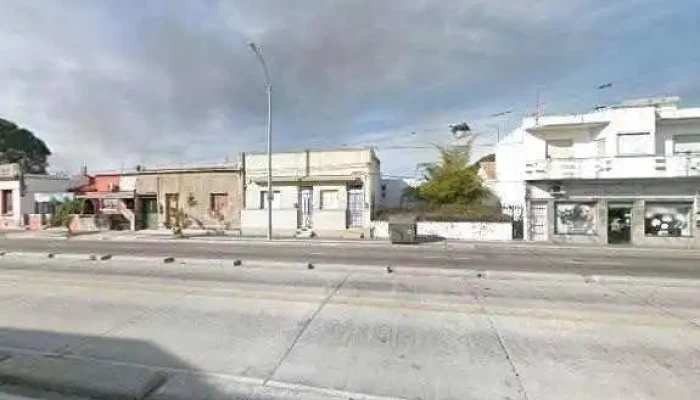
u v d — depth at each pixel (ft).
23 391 12.66
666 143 76.18
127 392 12.26
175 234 84.43
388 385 12.95
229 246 63.00
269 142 80.12
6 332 17.85
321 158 91.91
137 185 102.68
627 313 21.09
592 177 75.10
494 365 14.44
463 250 59.72
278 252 53.72
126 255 47.24
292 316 20.10
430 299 23.82
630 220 75.15
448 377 13.51
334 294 24.91
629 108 76.23
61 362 14.29
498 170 95.14
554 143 82.48
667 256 54.13
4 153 161.68
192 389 12.69
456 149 96.17
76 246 61.87
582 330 18.25
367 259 45.96
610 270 38.75
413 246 65.67
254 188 94.99
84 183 116.88
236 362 14.64
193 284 27.86
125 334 17.52
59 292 25.32
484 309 21.65
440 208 87.40
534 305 22.61
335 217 87.35
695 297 24.97
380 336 17.34
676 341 16.96
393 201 106.63
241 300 23.20
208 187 97.35
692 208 72.13
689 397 12.26
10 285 27.63
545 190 79.66
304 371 13.93
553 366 14.39
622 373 13.87
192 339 16.92
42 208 111.34
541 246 68.28
